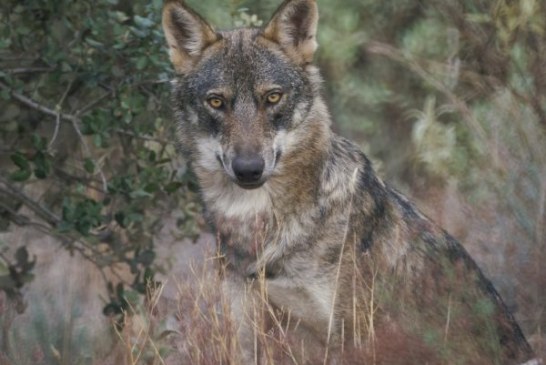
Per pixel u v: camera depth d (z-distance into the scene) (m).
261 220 9.86
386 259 10.04
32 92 11.40
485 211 11.90
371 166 10.41
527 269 10.86
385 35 17.14
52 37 11.12
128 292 11.36
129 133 11.62
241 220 9.98
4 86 10.88
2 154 11.75
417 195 14.47
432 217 12.46
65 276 13.31
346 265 9.76
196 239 12.62
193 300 9.39
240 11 13.14
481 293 9.98
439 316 9.91
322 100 10.36
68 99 11.62
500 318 9.84
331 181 9.88
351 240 9.77
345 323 9.76
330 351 9.76
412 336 9.20
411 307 9.98
